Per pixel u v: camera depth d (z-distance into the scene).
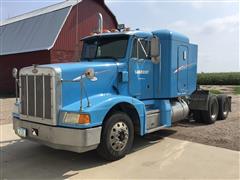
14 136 8.69
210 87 34.94
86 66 6.39
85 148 5.69
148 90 7.80
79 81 5.86
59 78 5.89
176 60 8.59
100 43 7.66
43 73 6.02
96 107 5.84
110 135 6.17
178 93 8.82
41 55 22.30
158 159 6.46
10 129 9.60
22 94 6.54
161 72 8.20
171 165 6.07
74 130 5.64
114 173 5.70
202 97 10.30
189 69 9.61
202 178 5.39
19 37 26.17
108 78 6.77
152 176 5.51
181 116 9.09
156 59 7.39
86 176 5.59
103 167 6.04
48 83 5.93
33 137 6.32
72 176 5.60
